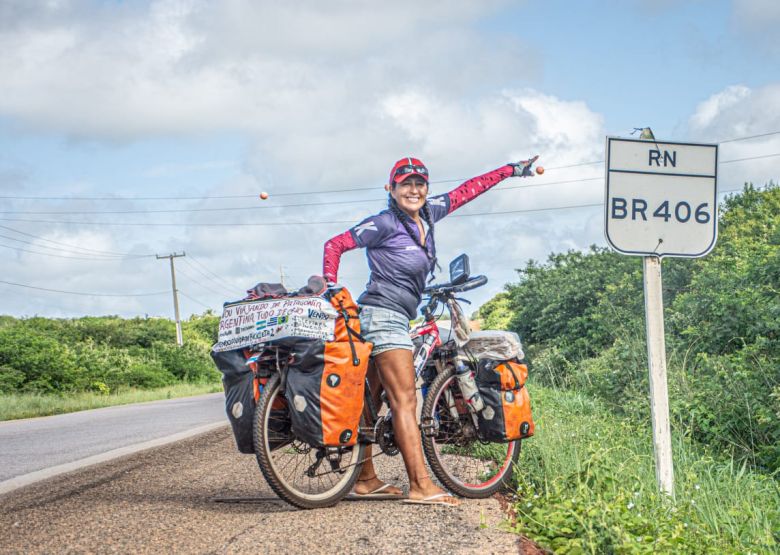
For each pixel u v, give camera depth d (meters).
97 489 5.13
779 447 8.57
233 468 5.95
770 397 9.29
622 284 22.44
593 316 22.03
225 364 4.40
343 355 4.31
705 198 4.77
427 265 4.70
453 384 4.95
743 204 22.52
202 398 23.95
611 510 3.59
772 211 20.47
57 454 8.04
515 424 4.91
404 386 4.54
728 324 12.02
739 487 6.36
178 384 39.72
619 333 18.36
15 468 6.91
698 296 13.61
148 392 31.62
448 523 3.94
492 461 5.45
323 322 4.30
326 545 3.51
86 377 29.06
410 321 4.73
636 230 4.67
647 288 4.67
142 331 55.09
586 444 6.23
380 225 4.59
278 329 4.27
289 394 4.31
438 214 4.91
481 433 4.93
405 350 4.55
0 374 25.47
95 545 3.55
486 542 3.55
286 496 4.27
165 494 4.90
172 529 3.82
